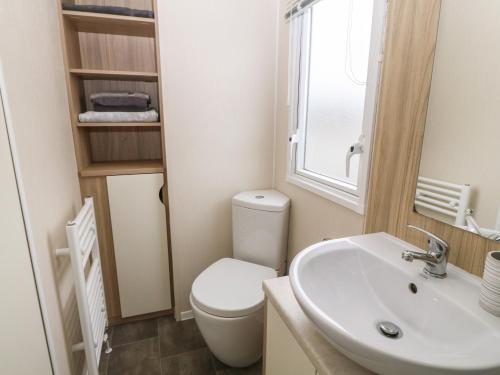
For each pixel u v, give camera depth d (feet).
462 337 2.05
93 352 3.91
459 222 2.56
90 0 5.54
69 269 4.31
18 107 2.95
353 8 4.07
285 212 5.48
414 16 2.84
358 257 3.05
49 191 3.69
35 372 2.93
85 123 5.00
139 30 5.48
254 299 4.49
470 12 2.38
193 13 5.21
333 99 4.63
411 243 3.04
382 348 1.66
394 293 2.67
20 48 3.09
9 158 2.64
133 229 5.67
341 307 2.73
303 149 5.50
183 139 5.61
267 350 3.29
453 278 2.48
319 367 2.08
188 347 5.55
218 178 6.04
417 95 2.85
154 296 6.13
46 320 3.18
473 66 2.38
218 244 6.34
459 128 2.52
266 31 5.73
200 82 5.50
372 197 3.54
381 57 3.37
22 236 2.81
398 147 3.12
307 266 2.75
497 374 1.61
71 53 4.97
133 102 5.31
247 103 5.91
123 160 6.38
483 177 2.37
